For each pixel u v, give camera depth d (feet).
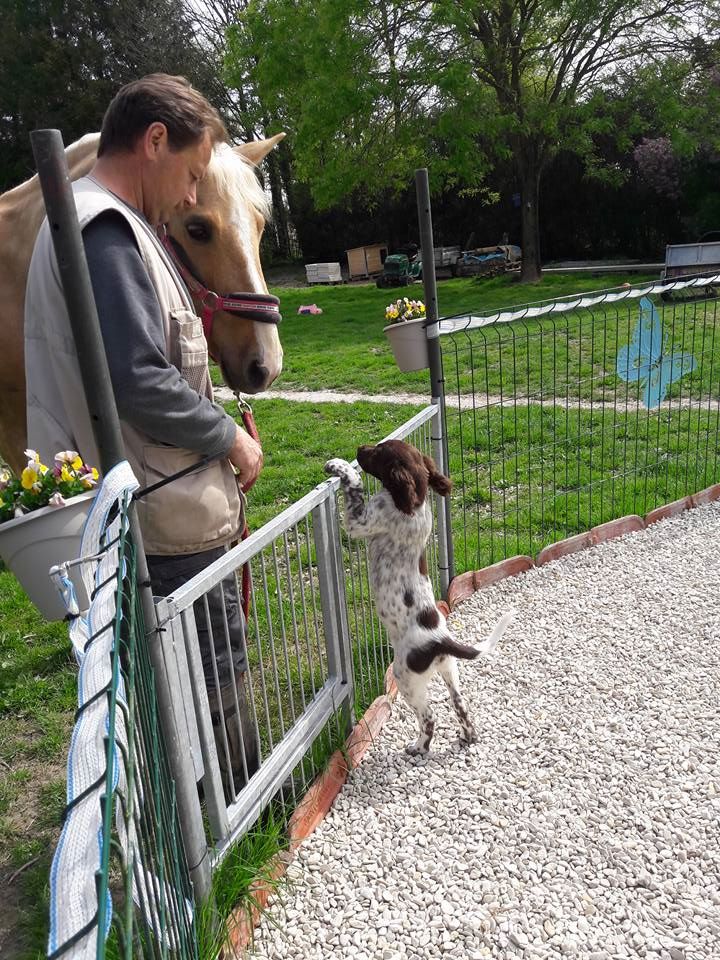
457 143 71.36
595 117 76.13
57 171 4.96
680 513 20.18
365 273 101.76
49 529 7.70
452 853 9.75
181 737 7.39
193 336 8.46
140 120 8.04
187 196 8.79
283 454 28.30
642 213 91.56
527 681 13.25
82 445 8.28
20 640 15.74
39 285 7.84
